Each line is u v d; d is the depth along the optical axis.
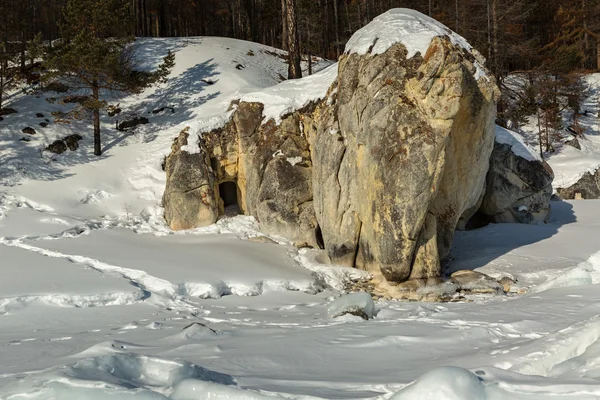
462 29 35.44
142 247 15.40
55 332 8.96
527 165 20.27
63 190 19.05
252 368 6.13
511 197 20.27
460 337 7.55
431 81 13.53
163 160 20.55
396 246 13.80
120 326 9.42
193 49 30.81
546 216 20.81
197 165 17.73
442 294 13.37
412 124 13.65
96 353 6.63
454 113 13.38
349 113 14.95
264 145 17.78
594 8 45.19
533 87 36.66
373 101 14.16
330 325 9.00
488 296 13.09
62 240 15.63
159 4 42.78
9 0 27.83
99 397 4.77
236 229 17.30
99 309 10.80
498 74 34.81
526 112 35.53
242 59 30.88
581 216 21.42
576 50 40.78
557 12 44.91
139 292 11.56
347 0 50.09
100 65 20.84
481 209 20.94
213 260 14.44
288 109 17.95
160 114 23.92
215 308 11.34
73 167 20.48
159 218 18.12
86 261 13.83
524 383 5.01
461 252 17.28
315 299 12.67
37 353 7.25
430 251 14.16
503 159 20.30
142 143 22.02
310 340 7.60
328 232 15.52
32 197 18.48
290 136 17.73
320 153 15.85
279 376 5.75
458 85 13.31
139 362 5.81
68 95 25.12
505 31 37.00
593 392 4.68
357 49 15.36
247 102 18.62
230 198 19.81
